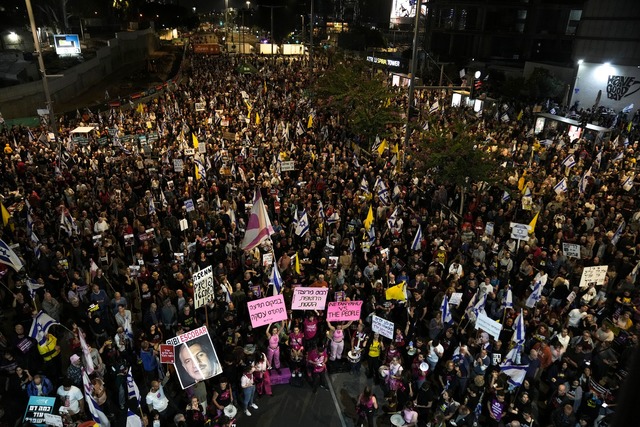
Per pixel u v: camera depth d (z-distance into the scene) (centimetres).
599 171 2461
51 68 5581
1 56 5119
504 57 6906
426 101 4412
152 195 1972
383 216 1894
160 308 1291
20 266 1323
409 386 1108
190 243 1587
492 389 1045
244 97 4222
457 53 7112
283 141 2795
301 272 1509
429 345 1195
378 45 9206
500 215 1848
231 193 2022
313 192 2048
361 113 2806
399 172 2272
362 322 1330
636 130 3406
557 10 6481
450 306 1367
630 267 1524
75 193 1969
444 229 1731
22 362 1098
